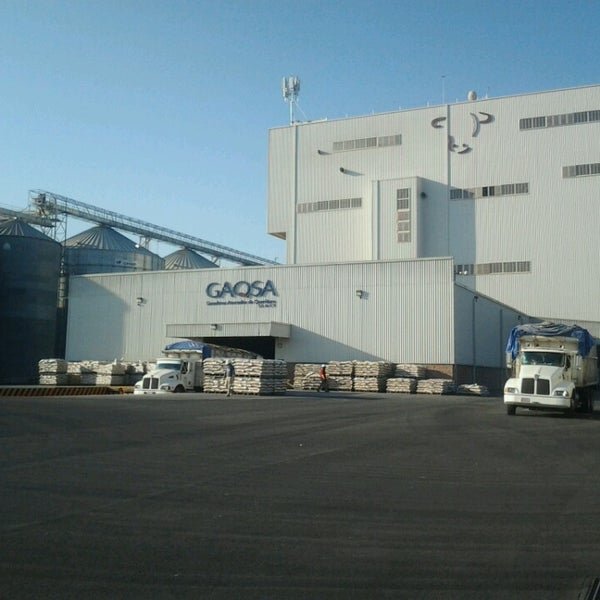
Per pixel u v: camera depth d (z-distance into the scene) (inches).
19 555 267.4
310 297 1964.8
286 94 2687.0
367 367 1765.5
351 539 297.3
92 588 232.7
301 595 229.0
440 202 2346.2
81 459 501.7
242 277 2062.0
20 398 1183.6
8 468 459.5
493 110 2316.7
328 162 2524.6
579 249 2169.0
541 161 2241.6
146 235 3016.7
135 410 955.3
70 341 2261.3
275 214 2578.7
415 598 228.5
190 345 1759.4
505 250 2253.9
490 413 1041.5
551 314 2177.7
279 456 537.3
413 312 1833.2
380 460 525.3
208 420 831.1
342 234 2469.2
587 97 2206.0
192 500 368.8
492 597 230.8
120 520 323.6
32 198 2652.6
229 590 232.4
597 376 1183.6
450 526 323.6
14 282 2239.2
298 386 1876.2
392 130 2443.4
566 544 295.6
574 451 607.5
